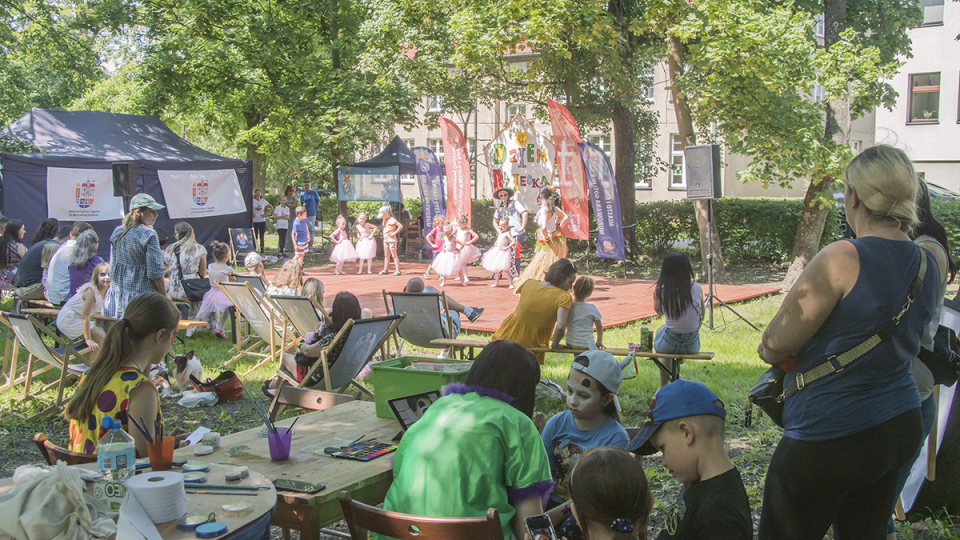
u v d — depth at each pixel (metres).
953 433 3.89
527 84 18.31
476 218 24.55
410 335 7.61
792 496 2.39
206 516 2.29
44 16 19.14
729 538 2.25
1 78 23.75
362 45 19.84
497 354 2.78
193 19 20.09
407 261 19.92
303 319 7.29
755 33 12.05
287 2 20.00
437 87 19.56
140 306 3.25
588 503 2.17
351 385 7.07
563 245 13.16
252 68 21.19
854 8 15.77
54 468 2.21
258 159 26.44
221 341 9.49
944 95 26.64
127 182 11.37
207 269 9.95
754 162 13.37
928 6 26.75
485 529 2.14
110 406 3.14
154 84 20.03
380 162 20.31
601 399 3.19
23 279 9.01
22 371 7.93
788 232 17.95
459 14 15.08
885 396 2.27
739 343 9.08
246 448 3.29
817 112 13.05
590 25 13.90
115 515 2.26
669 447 2.43
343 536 3.63
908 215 2.29
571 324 6.57
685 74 13.39
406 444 2.74
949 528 3.85
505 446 2.60
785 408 2.45
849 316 2.25
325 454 3.22
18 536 2.07
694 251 20.03
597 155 14.67
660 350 6.24
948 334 2.87
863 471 2.27
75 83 27.67
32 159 14.46
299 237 18.17
